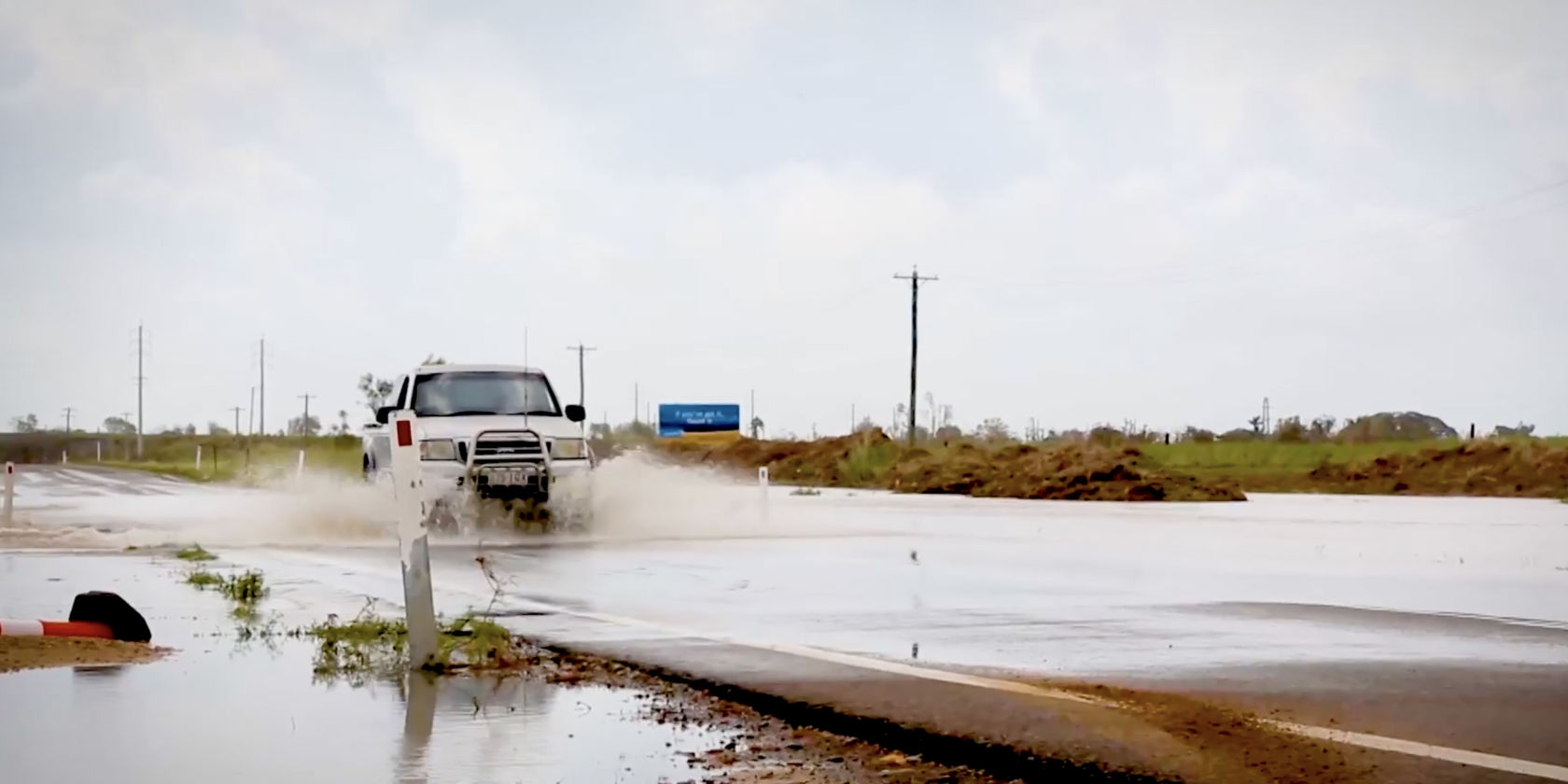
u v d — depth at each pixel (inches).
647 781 241.0
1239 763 249.4
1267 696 310.0
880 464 2377.0
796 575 600.7
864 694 313.1
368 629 399.9
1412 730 274.5
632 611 469.4
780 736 274.8
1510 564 672.4
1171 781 238.5
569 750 263.1
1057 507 1364.4
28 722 286.0
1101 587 552.4
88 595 399.9
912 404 2972.4
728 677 337.4
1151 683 327.6
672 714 296.0
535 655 370.9
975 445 2444.6
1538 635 411.5
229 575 584.7
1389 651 377.7
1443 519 1108.5
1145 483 1585.9
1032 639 401.7
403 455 352.2
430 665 350.0
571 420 907.4
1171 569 634.2
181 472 2714.1
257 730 279.9
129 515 1058.7
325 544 790.5
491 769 249.1
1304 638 403.9
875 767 250.7
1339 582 574.2
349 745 267.3
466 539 834.2
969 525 997.8
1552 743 262.7
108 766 250.4
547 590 537.6
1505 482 1801.2
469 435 847.7
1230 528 971.3
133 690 322.0
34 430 6136.8
